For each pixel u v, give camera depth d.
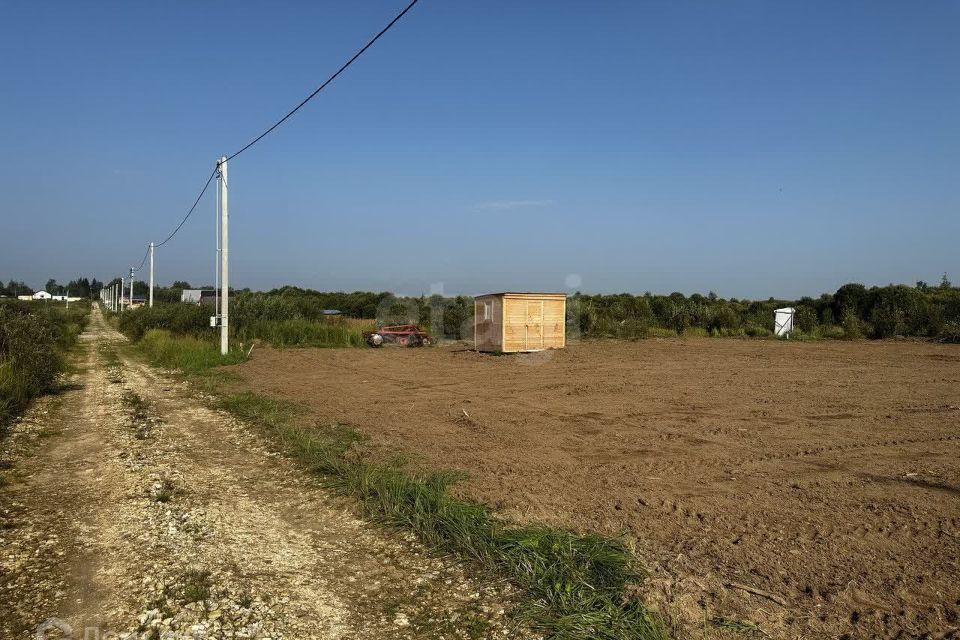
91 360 23.31
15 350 13.93
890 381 14.85
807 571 4.58
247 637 3.73
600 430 9.69
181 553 4.95
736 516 5.78
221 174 20.73
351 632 3.82
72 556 4.89
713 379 15.51
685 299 45.56
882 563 4.71
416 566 4.80
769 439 8.98
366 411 11.43
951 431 9.39
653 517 5.77
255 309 29.06
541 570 4.53
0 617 3.92
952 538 5.20
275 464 7.82
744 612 3.96
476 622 3.95
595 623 3.82
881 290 35.66
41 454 8.33
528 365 19.00
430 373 17.27
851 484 6.78
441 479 6.79
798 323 32.88
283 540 5.32
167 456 8.12
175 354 21.52
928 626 3.81
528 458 7.99
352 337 27.80
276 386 14.84
